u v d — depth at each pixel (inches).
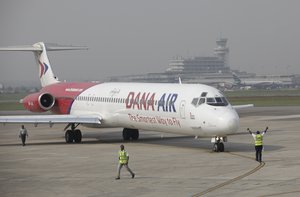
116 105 3909.9
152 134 4522.6
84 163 2915.8
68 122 3880.4
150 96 3587.6
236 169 2586.1
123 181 2359.7
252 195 2004.2
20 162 2992.1
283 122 5497.1
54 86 4798.2
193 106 3218.5
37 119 3841.0
